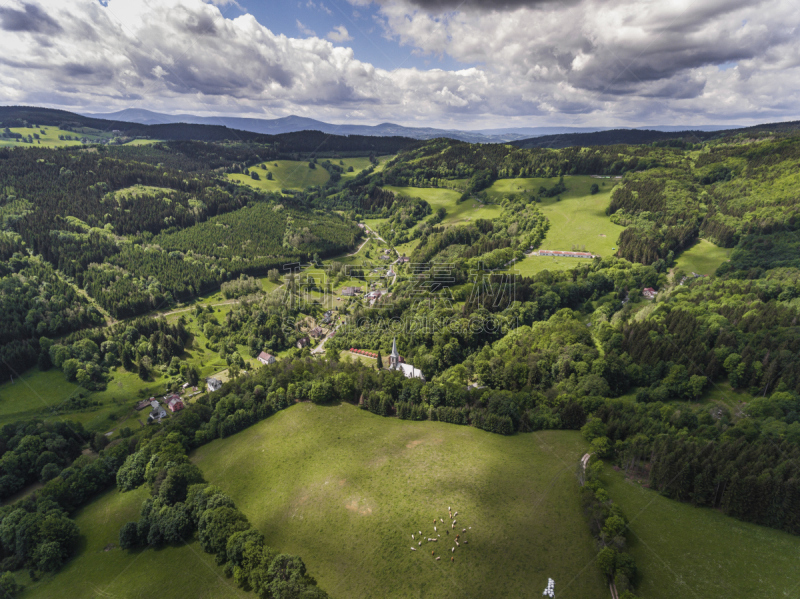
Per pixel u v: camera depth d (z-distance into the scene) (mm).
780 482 68188
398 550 68625
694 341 116688
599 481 77625
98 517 84250
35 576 71812
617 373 116125
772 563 61906
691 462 74812
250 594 64312
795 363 100250
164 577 69062
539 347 137625
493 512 73875
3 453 106562
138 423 134375
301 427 105875
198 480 86062
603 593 58375
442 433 101375
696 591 58000
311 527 75250
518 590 60000
